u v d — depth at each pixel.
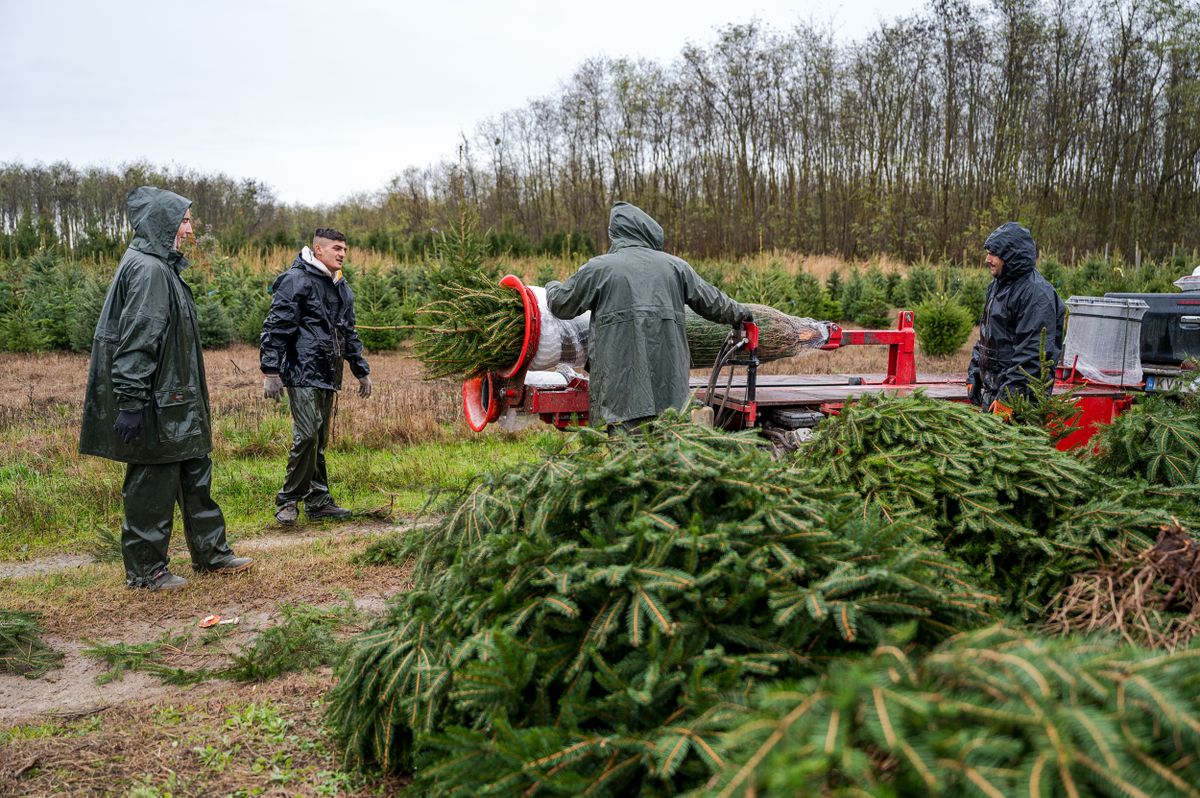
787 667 1.97
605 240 40.78
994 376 5.21
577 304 4.38
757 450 2.71
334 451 8.10
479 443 8.42
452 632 2.39
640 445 2.67
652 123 40.06
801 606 1.97
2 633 3.80
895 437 3.24
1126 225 35.31
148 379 4.35
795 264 29.02
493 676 1.95
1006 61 36.41
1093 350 6.33
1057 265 20.94
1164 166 35.03
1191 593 2.34
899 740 1.29
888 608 2.01
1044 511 2.98
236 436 8.02
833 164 39.06
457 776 1.90
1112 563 2.61
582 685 1.96
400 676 2.44
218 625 4.13
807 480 2.58
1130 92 35.28
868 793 1.25
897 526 2.29
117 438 4.40
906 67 37.84
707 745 1.65
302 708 3.14
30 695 3.41
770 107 39.41
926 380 7.11
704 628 2.03
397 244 27.08
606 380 4.27
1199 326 6.58
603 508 2.39
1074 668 1.50
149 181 35.78
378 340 15.14
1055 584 2.72
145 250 4.36
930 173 37.97
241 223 28.55
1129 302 6.34
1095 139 35.88
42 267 18.52
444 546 2.80
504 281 4.97
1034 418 3.72
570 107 41.00
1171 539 2.53
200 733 2.94
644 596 2.01
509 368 5.01
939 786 1.26
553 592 2.21
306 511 6.15
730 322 4.91
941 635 2.06
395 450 8.20
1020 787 1.26
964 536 2.96
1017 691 1.42
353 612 4.06
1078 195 36.38
